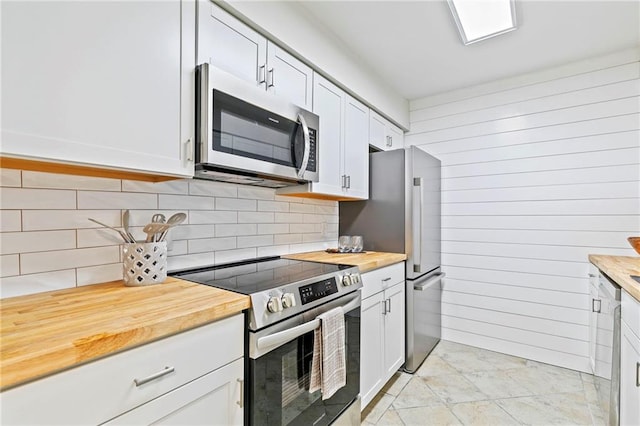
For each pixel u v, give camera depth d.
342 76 2.19
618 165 2.36
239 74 1.45
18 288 1.06
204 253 1.68
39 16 0.84
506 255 2.78
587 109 2.47
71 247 1.19
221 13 1.37
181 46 1.20
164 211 1.50
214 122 1.25
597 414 1.92
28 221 1.09
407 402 2.05
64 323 0.80
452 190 3.04
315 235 2.55
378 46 2.25
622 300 1.51
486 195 2.88
